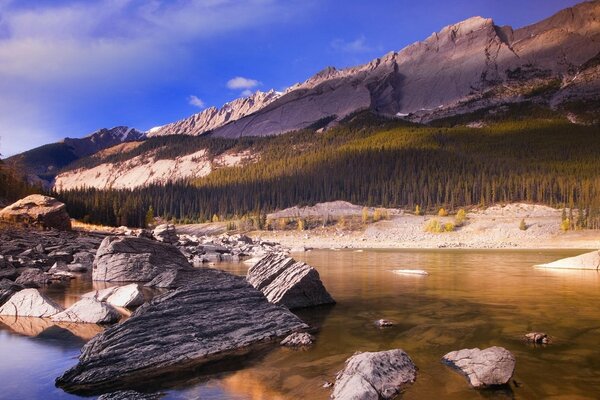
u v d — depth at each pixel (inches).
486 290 1074.1
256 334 615.2
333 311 820.0
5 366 486.3
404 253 3075.8
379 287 1154.0
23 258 1476.4
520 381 424.8
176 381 441.7
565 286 1136.2
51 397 399.5
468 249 3804.1
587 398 381.4
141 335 547.2
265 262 960.9
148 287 1082.1
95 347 515.8
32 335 622.8
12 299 800.3
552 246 4153.5
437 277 1400.1
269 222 6387.8
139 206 5502.0
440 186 6884.8
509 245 4333.2
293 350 554.9
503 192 6643.7
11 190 3469.5
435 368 465.4
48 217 2240.4
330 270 1680.6
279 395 399.9
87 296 927.0
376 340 597.9
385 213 6348.4
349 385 389.1
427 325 685.9
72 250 1786.4
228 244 3100.4
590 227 4712.1
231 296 721.6
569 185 6333.7
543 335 585.0
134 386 429.1
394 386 404.5
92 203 4788.4
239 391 411.5
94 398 396.8
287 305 837.8
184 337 560.7
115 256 1293.1
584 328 652.1
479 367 436.8
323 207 7180.1
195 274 1129.4
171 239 2628.0
